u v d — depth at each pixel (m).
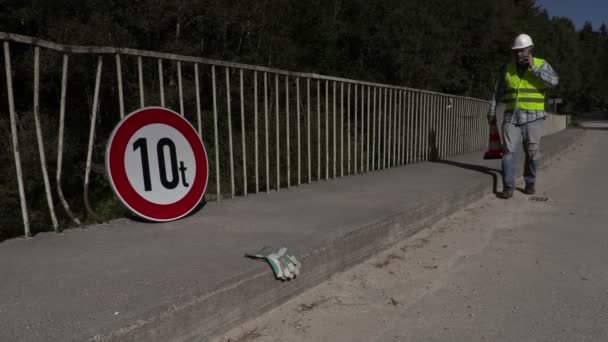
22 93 12.41
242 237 3.39
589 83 65.81
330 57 17.94
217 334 2.48
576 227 4.93
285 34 16.17
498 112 12.08
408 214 4.36
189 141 4.08
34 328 2.01
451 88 23.30
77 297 2.32
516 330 2.69
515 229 4.84
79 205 8.41
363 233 3.68
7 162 8.72
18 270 2.68
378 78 18.25
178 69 4.06
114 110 12.15
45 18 12.03
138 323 2.10
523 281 3.42
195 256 2.95
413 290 3.25
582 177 8.57
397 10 17.98
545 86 6.12
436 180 6.14
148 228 3.62
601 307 2.98
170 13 13.30
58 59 10.90
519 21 31.77
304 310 2.87
